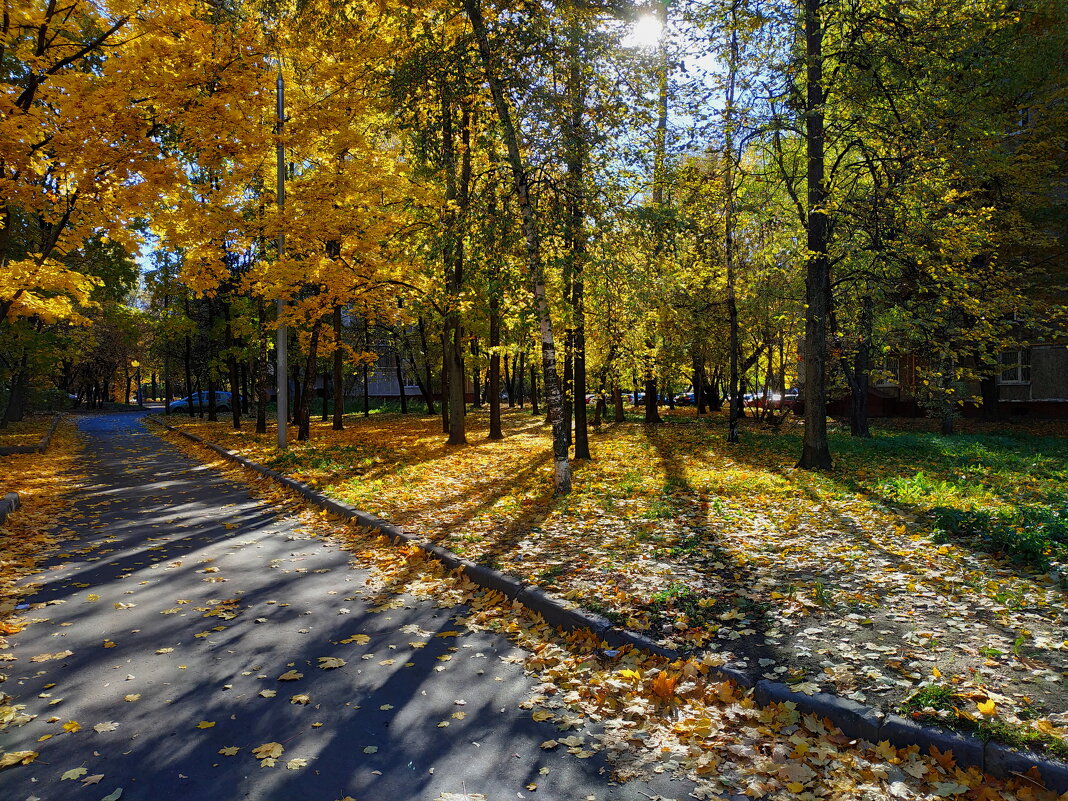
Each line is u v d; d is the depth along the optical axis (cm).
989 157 1369
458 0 976
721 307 2103
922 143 1091
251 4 1071
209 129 1012
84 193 997
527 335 1523
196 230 1323
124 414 4694
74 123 941
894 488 916
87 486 1239
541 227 1012
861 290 1299
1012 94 1634
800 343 2417
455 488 1107
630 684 397
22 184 965
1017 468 1134
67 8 1007
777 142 1212
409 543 731
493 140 1028
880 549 635
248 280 1552
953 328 1266
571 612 489
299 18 1119
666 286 1488
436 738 342
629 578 568
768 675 377
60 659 444
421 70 978
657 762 318
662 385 2575
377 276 1579
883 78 1116
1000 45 1366
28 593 587
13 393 2983
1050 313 1370
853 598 494
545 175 1004
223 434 2348
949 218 1183
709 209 1585
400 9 1046
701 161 1528
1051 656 377
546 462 1418
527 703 380
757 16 1119
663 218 1030
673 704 372
